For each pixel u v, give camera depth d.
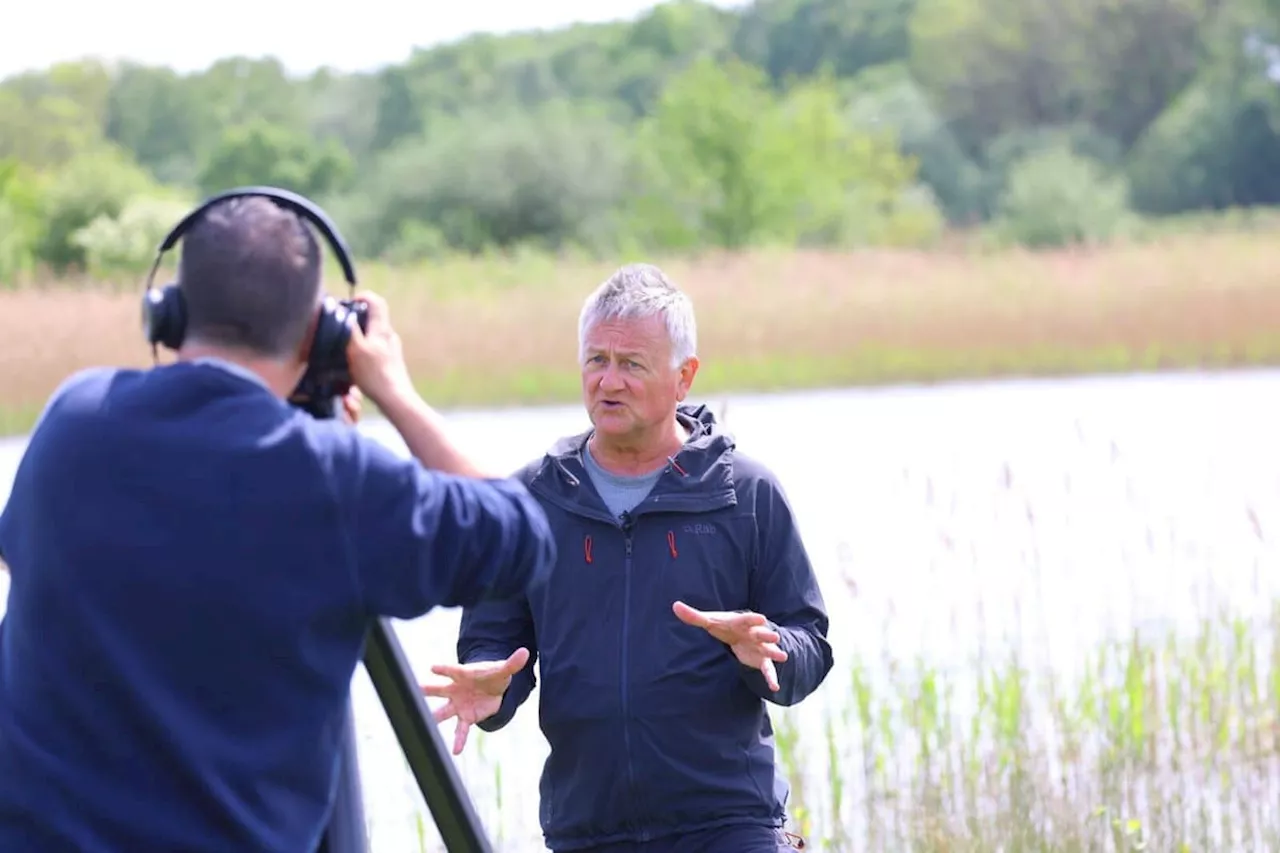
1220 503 11.30
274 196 2.40
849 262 33.03
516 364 22.47
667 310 3.58
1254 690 6.59
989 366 23.45
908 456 14.55
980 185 93.44
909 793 5.82
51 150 103.50
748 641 3.25
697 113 57.09
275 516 2.20
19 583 2.25
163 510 2.19
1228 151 90.31
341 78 118.75
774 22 133.38
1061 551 9.77
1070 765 6.06
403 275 32.47
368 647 2.46
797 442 15.91
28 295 27.34
